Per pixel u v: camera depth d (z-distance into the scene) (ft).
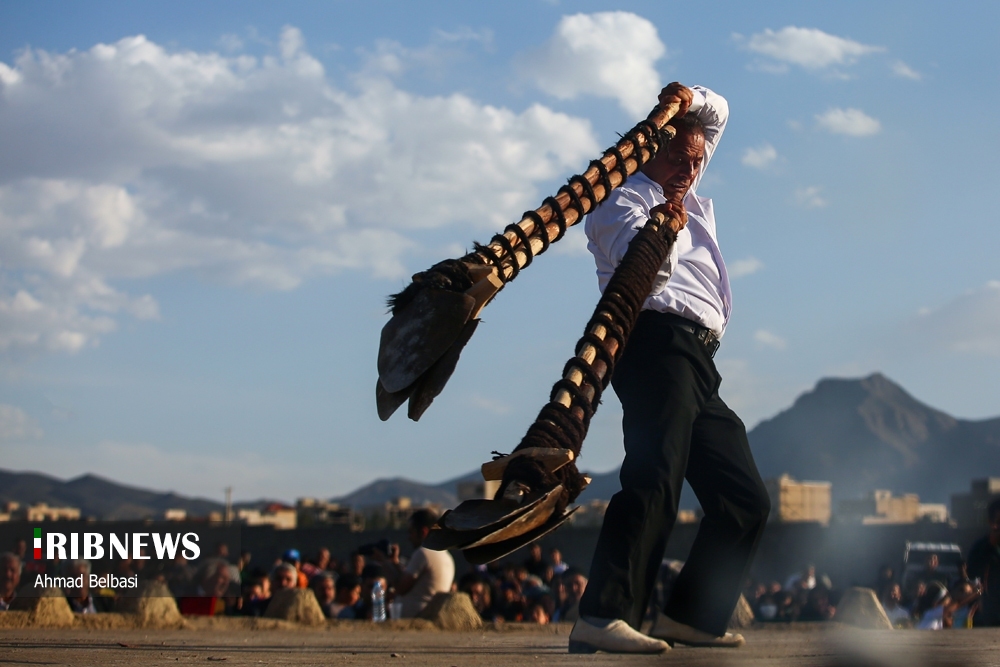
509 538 8.33
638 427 12.19
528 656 12.27
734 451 13.33
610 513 12.07
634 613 12.06
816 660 11.42
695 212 13.80
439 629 23.15
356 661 11.63
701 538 13.53
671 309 12.40
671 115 12.74
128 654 12.59
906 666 11.04
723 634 13.61
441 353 9.76
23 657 11.59
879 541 70.64
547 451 8.59
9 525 35.70
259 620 22.86
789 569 72.49
